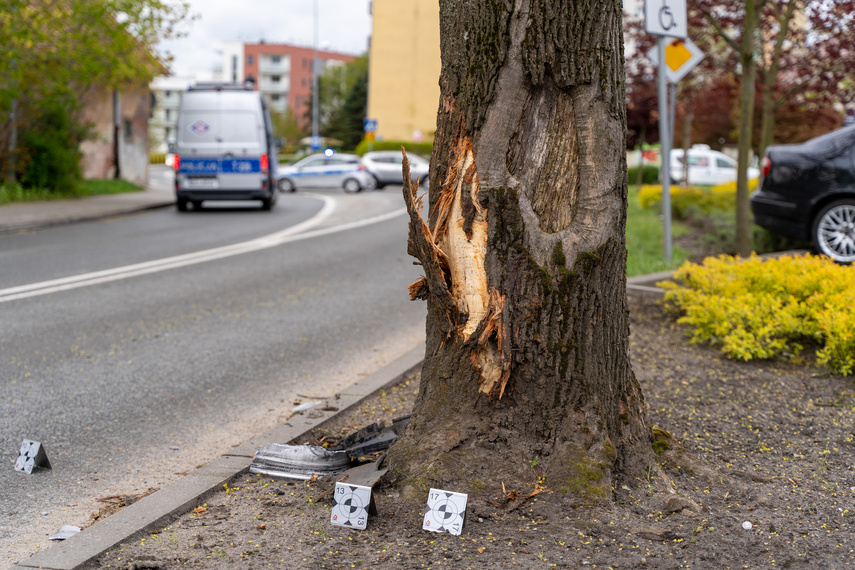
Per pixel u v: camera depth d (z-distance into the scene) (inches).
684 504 128.5
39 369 242.4
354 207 917.8
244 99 815.1
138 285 382.6
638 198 816.9
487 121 131.4
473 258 133.8
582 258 132.4
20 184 861.8
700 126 1315.2
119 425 196.7
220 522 127.3
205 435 190.5
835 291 245.1
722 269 289.1
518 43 129.7
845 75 531.2
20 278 394.0
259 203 1013.8
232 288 382.0
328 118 4421.8
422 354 248.2
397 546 116.3
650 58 403.2
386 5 2313.0
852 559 112.3
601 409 135.5
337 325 309.7
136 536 122.0
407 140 2337.6
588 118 132.0
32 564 111.8
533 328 132.8
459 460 133.0
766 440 167.3
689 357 239.5
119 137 1211.2
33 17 718.5
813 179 389.7
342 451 151.6
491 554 112.6
